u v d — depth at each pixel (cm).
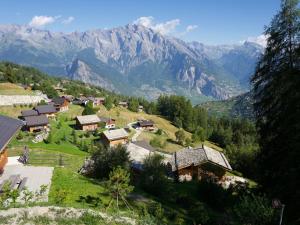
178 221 2489
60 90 19888
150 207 2680
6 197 2253
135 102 17712
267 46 2836
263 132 2970
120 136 10119
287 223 2344
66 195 2419
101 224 1956
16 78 16562
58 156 5025
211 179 3912
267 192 2853
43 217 1928
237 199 3488
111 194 2556
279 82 2692
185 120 16875
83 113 12538
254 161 3300
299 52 2547
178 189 4000
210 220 2727
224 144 14662
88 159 4550
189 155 6044
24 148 5347
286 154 2594
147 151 6316
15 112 11506
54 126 10775
